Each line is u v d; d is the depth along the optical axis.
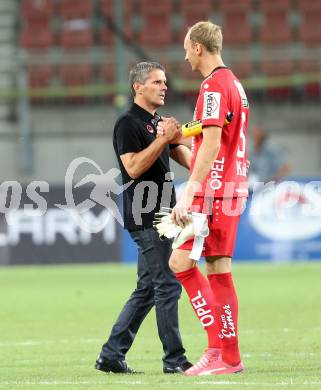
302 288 51.56
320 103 89.44
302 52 91.50
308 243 69.00
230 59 92.94
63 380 23.31
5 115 90.38
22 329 36.69
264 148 76.25
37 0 98.81
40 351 30.14
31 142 87.81
